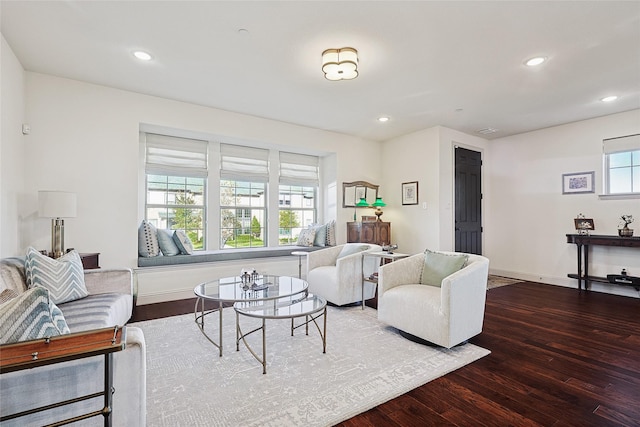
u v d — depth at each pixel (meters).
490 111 4.36
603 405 1.76
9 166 2.75
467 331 2.53
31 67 3.12
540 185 5.23
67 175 3.37
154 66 3.10
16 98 2.92
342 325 3.03
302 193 5.73
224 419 1.61
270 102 4.07
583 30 2.46
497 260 5.78
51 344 0.96
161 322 3.11
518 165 5.52
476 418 1.65
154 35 2.57
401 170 5.67
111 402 1.03
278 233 5.39
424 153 5.27
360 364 2.22
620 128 4.38
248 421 1.60
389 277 2.89
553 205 5.07
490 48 2.73
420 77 3.30
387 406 1.75
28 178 3.17
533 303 3.90
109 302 2.25
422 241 5.27
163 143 4.38
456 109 4.28
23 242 3.12
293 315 2.12
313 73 3.23
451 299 2.37
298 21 2.37
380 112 4.43
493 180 5.87
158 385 1.93
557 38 2.57
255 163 5.14
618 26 2.40
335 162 5.55
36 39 2.63
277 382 1.97
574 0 2.11
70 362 1.06
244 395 1.83
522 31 2.48
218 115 4.33
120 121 3.66
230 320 3.18
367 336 2.75
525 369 2.18
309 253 3.97
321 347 2.50
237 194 5.09
